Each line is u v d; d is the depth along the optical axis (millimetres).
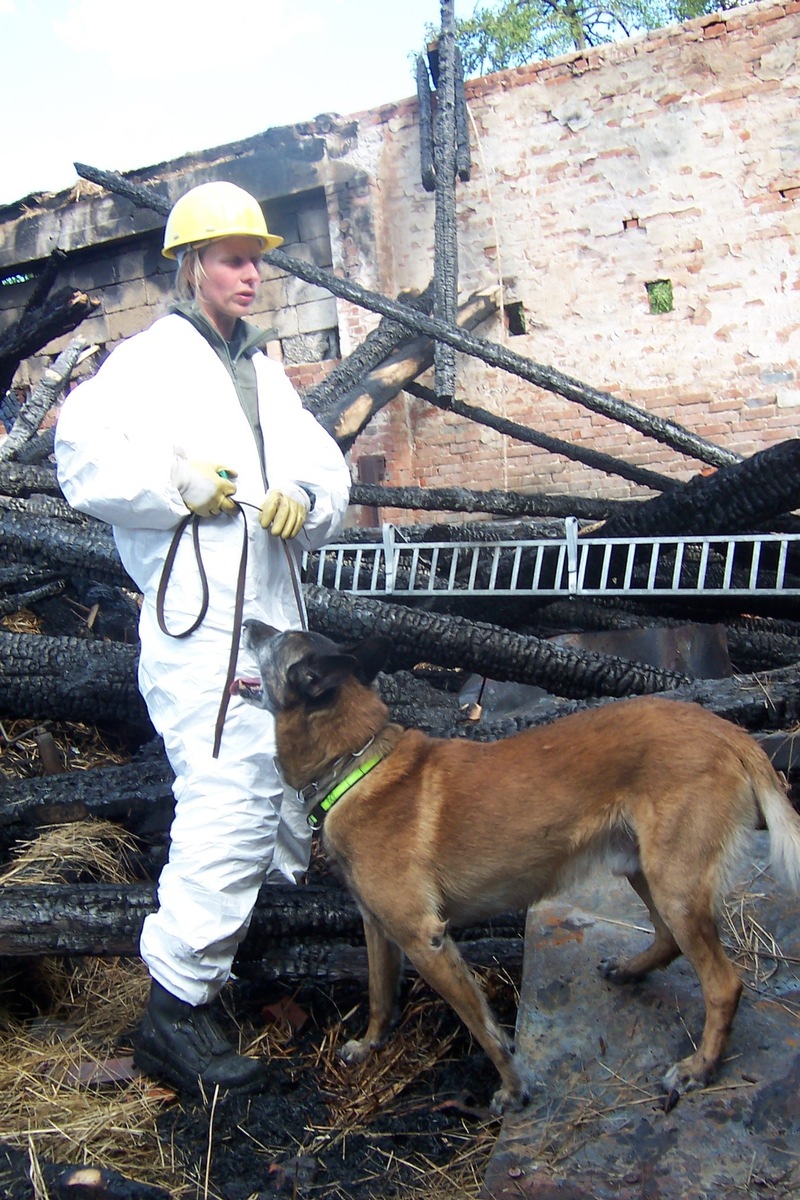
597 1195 2188
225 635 2904
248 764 2863
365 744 2701
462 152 8688
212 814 2830
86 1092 2895
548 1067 2551
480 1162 2543
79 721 4676
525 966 2844
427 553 5891
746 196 8578
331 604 4621
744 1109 2299
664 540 4934
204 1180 2562
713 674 4750
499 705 4895
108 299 11234
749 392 8719
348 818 2668
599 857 2615
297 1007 3178
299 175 9930
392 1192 2494
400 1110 2771
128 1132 2729
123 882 3650
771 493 5035
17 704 4582
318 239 10164
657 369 9000
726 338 8758
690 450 7242
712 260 8734
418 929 2588
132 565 3057
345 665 2648
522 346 9422
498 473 9539
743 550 5305
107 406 2852
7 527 5180
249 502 2932
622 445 9133
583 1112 2398
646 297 8984
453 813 2598
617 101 8891
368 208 9742
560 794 2549
